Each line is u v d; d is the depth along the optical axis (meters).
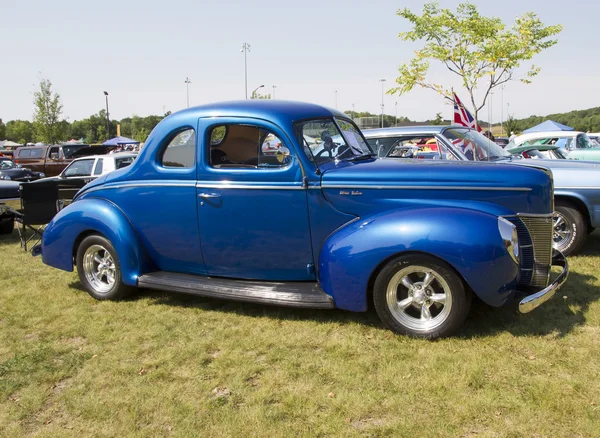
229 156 4.69
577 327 4.17
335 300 4.18
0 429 3.08
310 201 4.39
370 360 3.71
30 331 4.61
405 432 2.86
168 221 4.93
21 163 20.73
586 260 6.34
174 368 3.77
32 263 7.25
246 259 4.70
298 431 2.94
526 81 15.79
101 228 5.18
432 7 15.89
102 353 4.07
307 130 4.56
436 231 3.79
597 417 2.92
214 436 2.92
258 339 4.20
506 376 3.42
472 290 3.87
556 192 6.51
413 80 16.38
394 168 4.30
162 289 4.91
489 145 7.04
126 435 2.98
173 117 4.88
